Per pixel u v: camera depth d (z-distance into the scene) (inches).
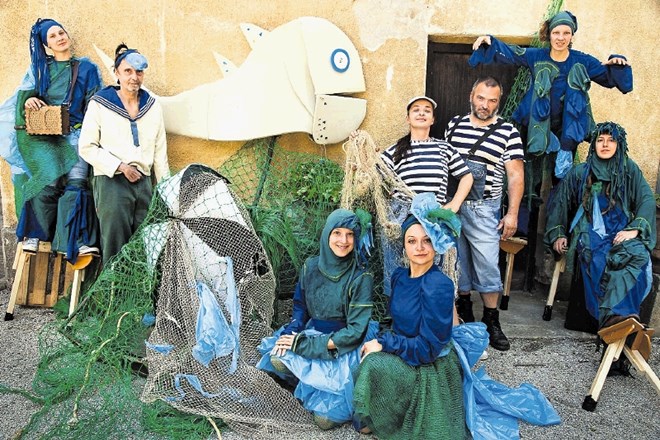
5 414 117.9
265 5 168.1
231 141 170.7
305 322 125.0
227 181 133.5
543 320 172.7
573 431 118.5
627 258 138.3
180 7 166.7
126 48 153.3
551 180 177.8
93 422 113.3
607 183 148.8
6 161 172.4
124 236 151.5
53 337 148.0
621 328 125.0
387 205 136.4
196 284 121.5
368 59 172.1
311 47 161.0
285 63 162.2
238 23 168.4
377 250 136.2
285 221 146.7
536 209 190.5
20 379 131.0
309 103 164.2
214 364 119.6
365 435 115.5
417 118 145.7
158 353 117.0
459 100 185.3
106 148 147.9
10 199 175.9
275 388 118.2
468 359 120.0
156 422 113.9
